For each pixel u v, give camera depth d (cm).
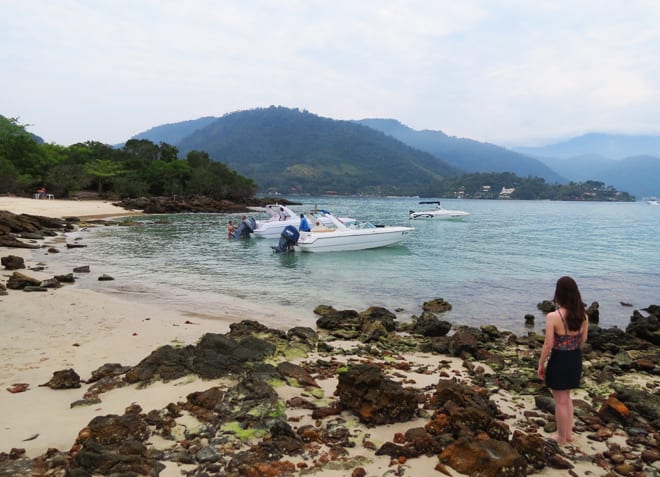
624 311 1381
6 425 487
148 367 657
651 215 9344
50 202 5700
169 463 417
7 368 691
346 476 407
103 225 4128
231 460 423
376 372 552
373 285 1661
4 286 1305
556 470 443
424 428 496
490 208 12569
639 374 834
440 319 1234
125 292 1410
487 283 1717
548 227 5009
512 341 1028
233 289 1541
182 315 1139
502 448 425
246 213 7181
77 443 440
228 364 674
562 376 487
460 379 732
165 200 7275
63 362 729
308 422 519
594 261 2306
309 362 777
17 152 7169
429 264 2170
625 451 486
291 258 2347
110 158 9888
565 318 480
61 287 1408
